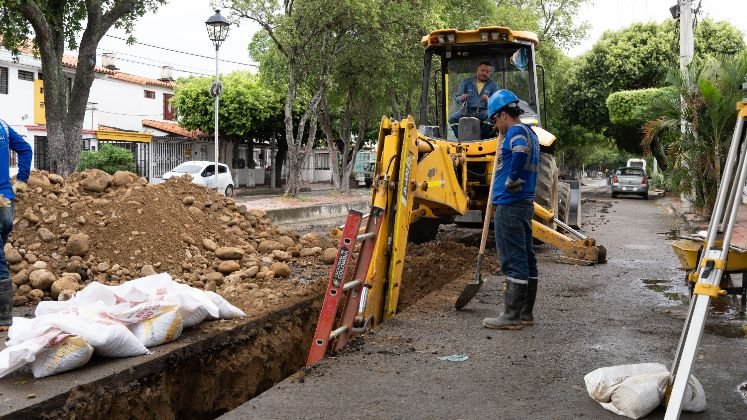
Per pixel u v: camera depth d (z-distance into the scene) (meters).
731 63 16.41
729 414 3.79
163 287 5.12
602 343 5.25
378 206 5.62
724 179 3.64
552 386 4.25
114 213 7.73
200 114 37.06
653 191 39.47
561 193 12.84
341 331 5.28
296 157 26.41
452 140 10.52
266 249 8.70
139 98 41.44
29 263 6.90
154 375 4.50
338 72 26.69
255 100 37.25
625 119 29.09
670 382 3.73
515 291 5.59
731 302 6.98
